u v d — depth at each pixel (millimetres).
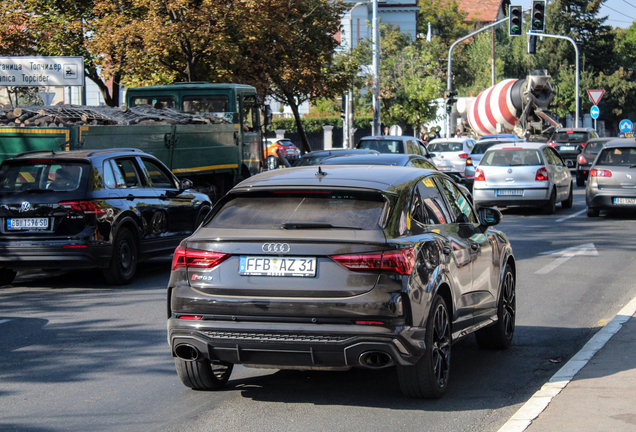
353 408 7762
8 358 10102
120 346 10641
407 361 7277
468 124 58125
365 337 7074
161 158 21188
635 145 26656
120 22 33469
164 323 12047
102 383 8898
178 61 35844
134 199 16078
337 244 7195
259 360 7352
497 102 52438
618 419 6938
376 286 7133
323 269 7199
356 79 49219
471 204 10281
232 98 27156
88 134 18188
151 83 35750
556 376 8398
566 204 31109
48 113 19922
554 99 51531
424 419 7379
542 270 16531
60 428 7352
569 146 50656
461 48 100125
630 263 17328
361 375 9000
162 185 17531
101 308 13312
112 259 15289
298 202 7715
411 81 65438
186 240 7688
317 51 41969
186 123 23969
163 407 7949
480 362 9586
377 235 7266
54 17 36656
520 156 28500
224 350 7363
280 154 28719
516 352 10070
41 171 15203
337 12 43125
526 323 11750
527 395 8156
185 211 17844
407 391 7859
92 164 15258
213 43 32875
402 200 7758
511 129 53594
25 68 28266
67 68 28312
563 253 18938
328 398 8117
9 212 14914
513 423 6910
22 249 14758
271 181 7988
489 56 98438
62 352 10367
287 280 7242
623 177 26250
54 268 15016
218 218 7777
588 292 14094
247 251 7363
